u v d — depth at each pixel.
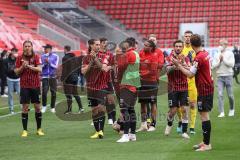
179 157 16.45
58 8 70.69
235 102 33.75
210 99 17.52
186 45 21.09
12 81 30.27
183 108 20.44
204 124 17.66
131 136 20.02
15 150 18.47
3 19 60.75
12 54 30.94
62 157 16.84
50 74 30.06
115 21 74.62
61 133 22.45
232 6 73.69
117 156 16.78
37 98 21.80
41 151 18.11
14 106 33.75
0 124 25.81
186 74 17.41
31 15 67.88
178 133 21.61
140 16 74.69
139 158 16.39
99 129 20.88
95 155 17.05
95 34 70.50
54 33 64.12
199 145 17.88
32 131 23.28
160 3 75.69
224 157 16.31
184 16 73.81
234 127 22.95
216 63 26.75
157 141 19.73
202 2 74.88
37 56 21.58
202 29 71.75
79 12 71.31
